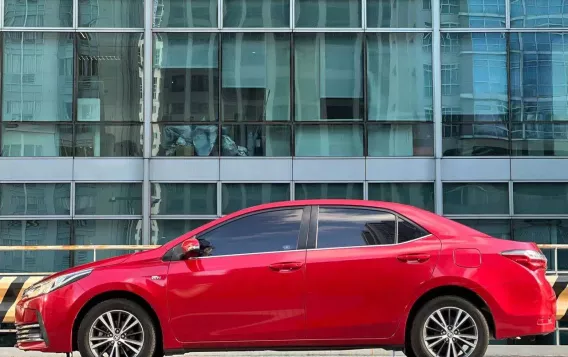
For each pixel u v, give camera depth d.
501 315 6.66
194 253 6.75
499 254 6.75
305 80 16.41
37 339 6.80
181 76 16.34
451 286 6.70
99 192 16.09
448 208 16.08
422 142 16.28
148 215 15.95
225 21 16.47
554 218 16.03
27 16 16.38
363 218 6.89
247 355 8.48
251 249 6.79
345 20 16.48
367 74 16.42
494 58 16.38
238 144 16.25
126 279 6.69
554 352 8.61
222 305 6.66
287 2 16.50
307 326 6.64
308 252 6.73
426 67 16.42
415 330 6.67
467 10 16.45
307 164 16.19
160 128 16.23
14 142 16.19
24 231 15.97
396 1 16.50
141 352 6.67
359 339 6.66
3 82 16.27
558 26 16.36
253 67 16.41
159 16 16.45
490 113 16.27
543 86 16.30
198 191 16.14
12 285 9.19
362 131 16.31
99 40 16.39
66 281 6.79
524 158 16.16
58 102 16.28
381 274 6.65
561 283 9.10
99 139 16.20
